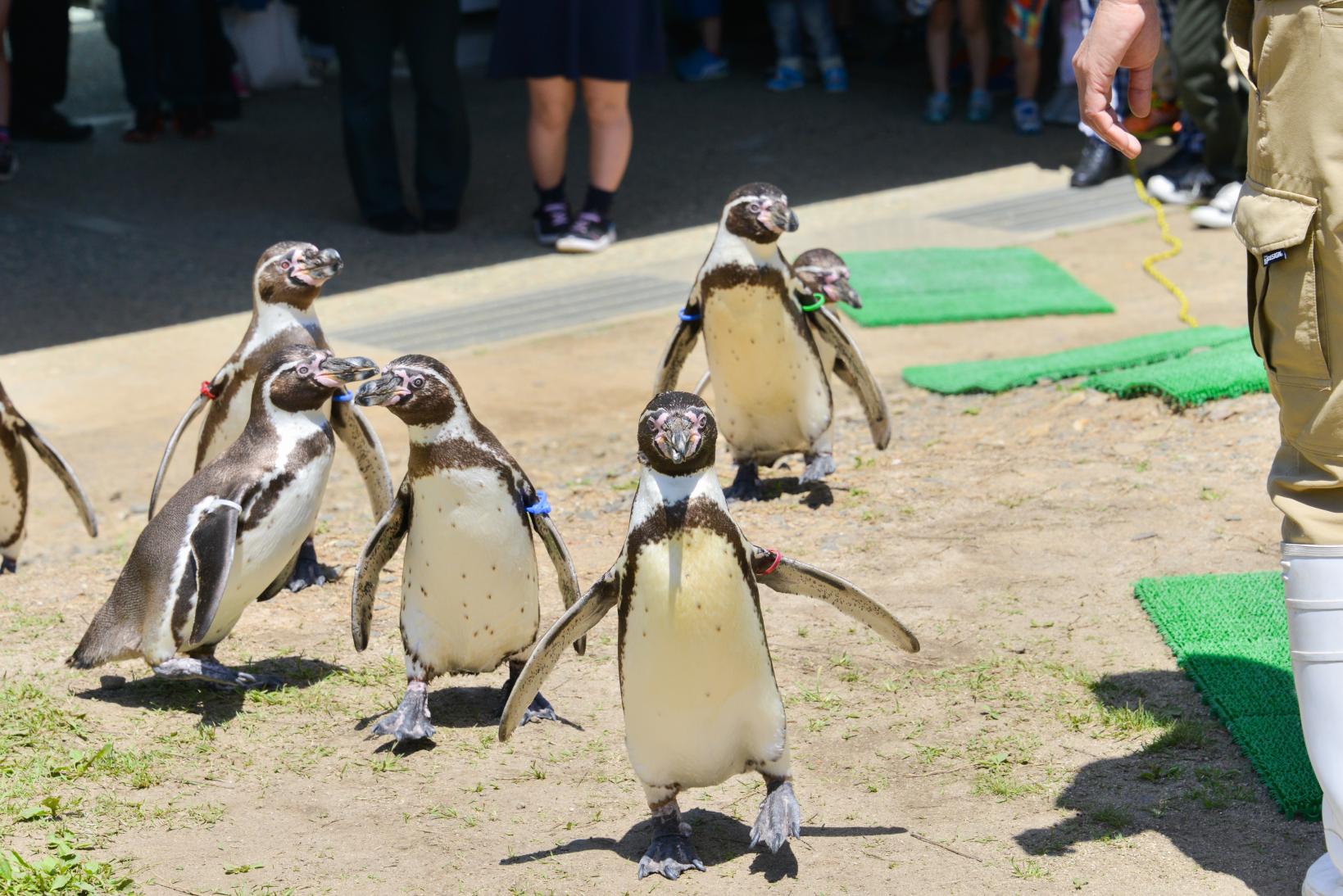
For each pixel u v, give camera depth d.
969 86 30.17
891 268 19.36
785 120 28.69
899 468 12.34
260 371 8.39
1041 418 13.27
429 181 22.36
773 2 30.58
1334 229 5.48
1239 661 8.34
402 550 11.22
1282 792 6.88
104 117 29.39
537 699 8.32
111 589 10.52
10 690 8.54
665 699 6.31
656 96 31.08
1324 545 5.71
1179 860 6.50
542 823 7.11
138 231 22.20
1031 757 7.56
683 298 19.05
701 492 6.14
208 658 8.50
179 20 26.80
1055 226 21.52
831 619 9.47
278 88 31.89
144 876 6.59
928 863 6.57
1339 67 5.44
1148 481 11.41
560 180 21.72
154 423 15.16
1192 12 20.55
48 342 17.66
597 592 6.47
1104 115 6.27
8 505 10.83
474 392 15.65
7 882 6.39
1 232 21.95
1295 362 5.70
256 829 7.06
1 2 23.84
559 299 19.17
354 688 8.74
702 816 7.18
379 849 6.86
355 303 19.14
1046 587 9.73
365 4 21.41
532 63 20.56
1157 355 14.57
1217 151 21.50
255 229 22.38
